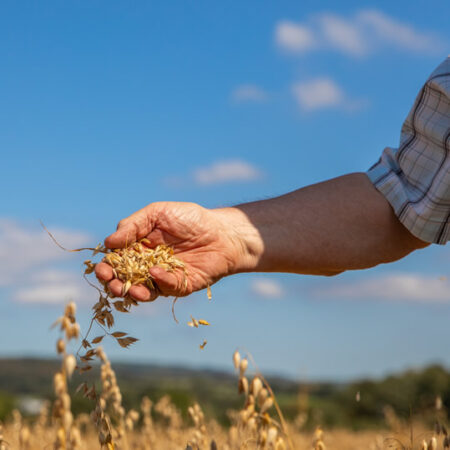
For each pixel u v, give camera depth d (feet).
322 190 4.19
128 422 4.10
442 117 3.94
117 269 3.81
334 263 4.13
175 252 3.97
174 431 4.94
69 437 3.14
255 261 4.06
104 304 3.79
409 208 4.00
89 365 3.55
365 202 4.12
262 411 3.43
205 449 3.91
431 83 3.97
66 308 3.10
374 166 4.32
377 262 4.16
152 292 3.84
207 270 3.96
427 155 4.00
